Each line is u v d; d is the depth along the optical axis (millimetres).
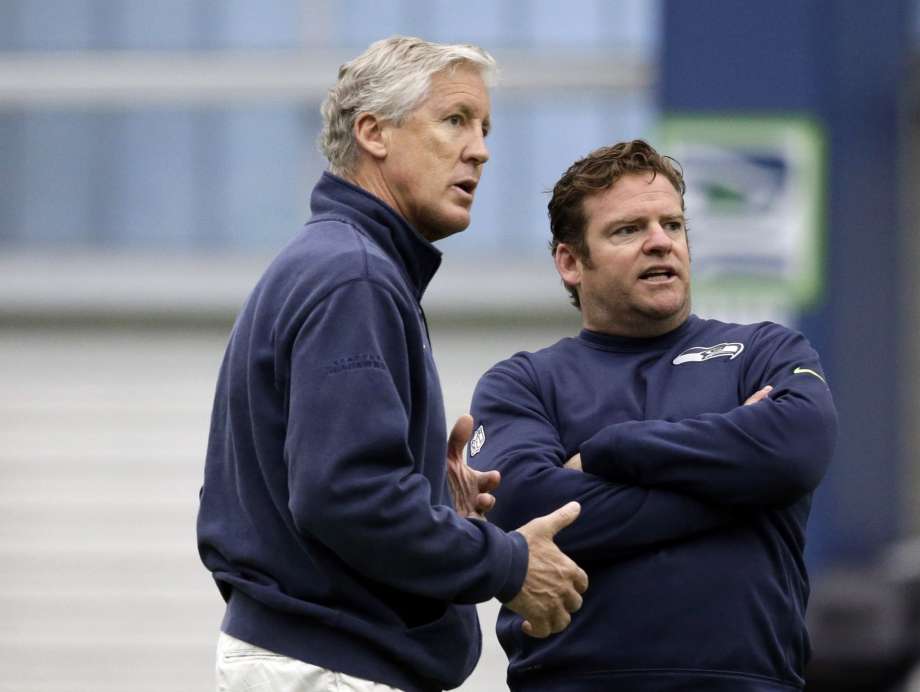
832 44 27016
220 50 31141
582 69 30422
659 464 11438
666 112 26781
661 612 11469
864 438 27781
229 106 31047
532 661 11828
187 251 30844
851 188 27312
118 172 31000
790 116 26656
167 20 31203
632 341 12445
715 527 11562
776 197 26438
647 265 12156
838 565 27500
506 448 12086
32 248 30953
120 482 30172
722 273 26344
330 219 11359
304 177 30891
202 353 30500
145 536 29953
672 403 12023
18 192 31094
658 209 12188
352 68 11664
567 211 12484
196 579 29766
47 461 30312
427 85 11453
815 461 11398
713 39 26906
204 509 11438
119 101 31125
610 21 30453
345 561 10602
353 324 10625
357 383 10477
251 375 11008
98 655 29672
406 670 11000
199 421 30266
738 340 12281
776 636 11547
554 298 30062
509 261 30250
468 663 11383
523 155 30391
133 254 30859
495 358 30109
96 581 29875
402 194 11547
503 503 11930
